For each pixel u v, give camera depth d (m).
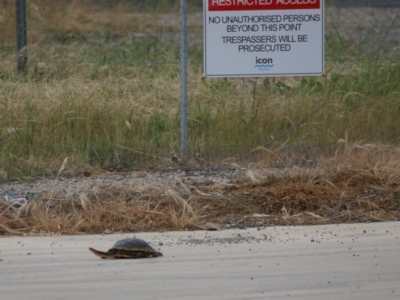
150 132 31.23
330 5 46.50
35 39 44.78
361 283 17.92
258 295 17.02
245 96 33.75
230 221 24.19
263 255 20.31
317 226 23.72
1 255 20.39
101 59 39.47
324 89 34.75
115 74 36.75
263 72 29.77
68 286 17.72
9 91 32.53
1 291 17.38
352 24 46.25
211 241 21.92
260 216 24.61
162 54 41.94
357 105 33.34
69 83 33.78
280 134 31.50
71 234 23.11
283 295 17.02
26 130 29.94
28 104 30.92
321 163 28.88
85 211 24.20
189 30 48.88
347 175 27.45
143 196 25.58
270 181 27.00
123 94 33.66
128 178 28.02
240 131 31.17
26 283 17.97
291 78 37.19
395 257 20.08
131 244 20.05
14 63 36.41
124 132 30.72
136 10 49.97
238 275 18.53
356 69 36.97
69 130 30.22
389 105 32.88
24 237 22.58
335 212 24.92
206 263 19.58
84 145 29.91
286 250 20.80
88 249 21.11
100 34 47.03
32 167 28.78
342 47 42.12
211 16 29.50
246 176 27.64
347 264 19.44
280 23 29.58
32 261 19.83
